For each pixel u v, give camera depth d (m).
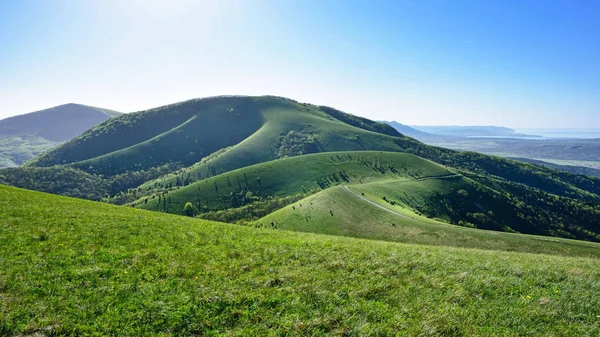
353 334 10.09
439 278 14.73
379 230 85.00
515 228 144.75
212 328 10.34
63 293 11.77
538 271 16.39
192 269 14.81
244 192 190.62
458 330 10.46
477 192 165.00
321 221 97.12
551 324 11.12
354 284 13.70
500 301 12.65
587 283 14.80
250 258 16.77
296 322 10.62
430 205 141.12
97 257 15.78
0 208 25.92
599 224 164.75
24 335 9.35
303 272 14.89
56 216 25.27
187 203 172.62
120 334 9.76
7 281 12.29
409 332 10.23
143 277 13.73
